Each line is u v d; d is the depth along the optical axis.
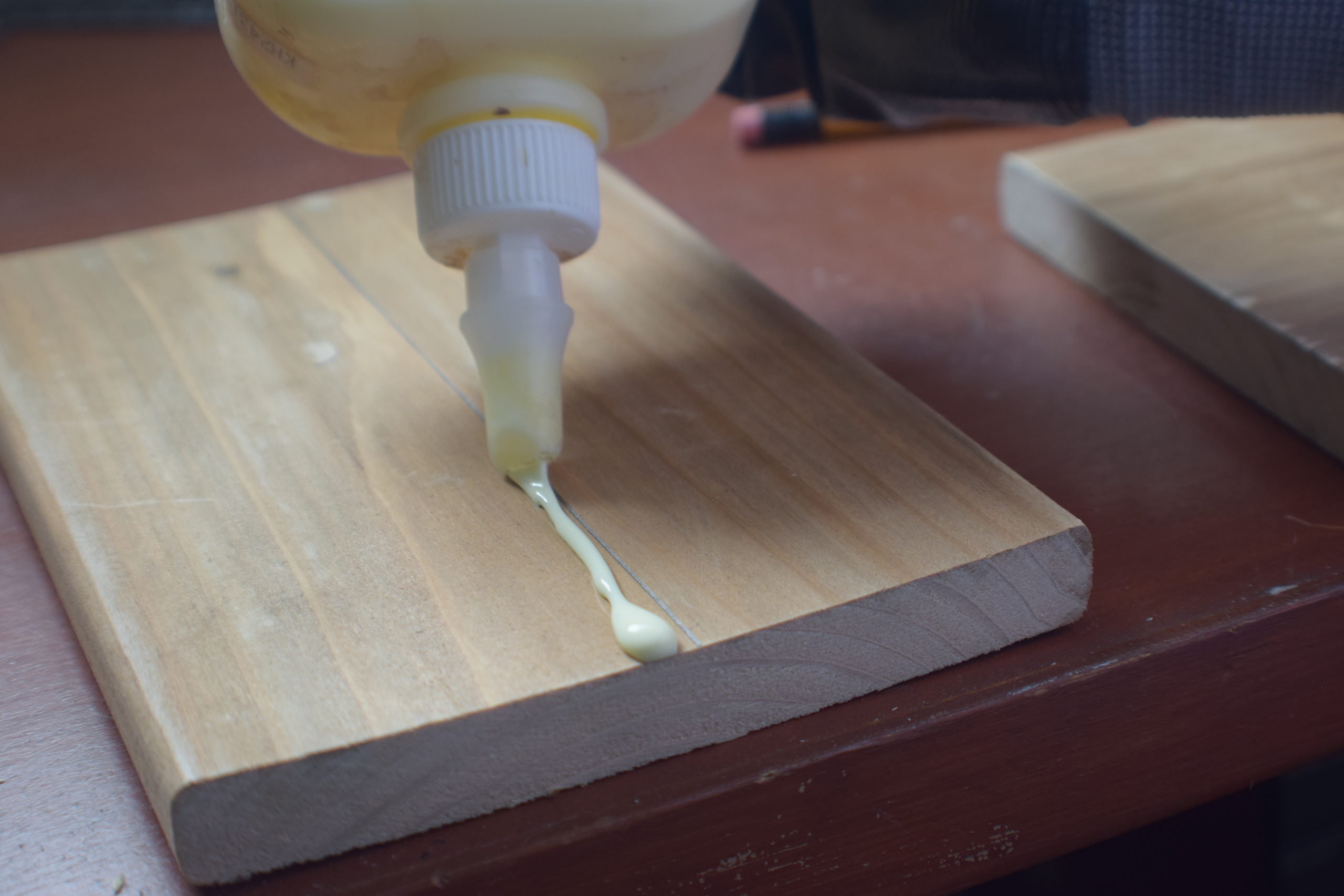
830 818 0.35
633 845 0.34
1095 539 0.39
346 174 0.55
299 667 0.35
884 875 0.36
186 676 0.35
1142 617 0.37
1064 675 0.36
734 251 0.49
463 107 0.36
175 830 0.33
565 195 0.37
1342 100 0.38
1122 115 0.39
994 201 0.51
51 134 0.60
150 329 0.43
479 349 0.38
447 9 0.36
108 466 0.39
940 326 0.46
